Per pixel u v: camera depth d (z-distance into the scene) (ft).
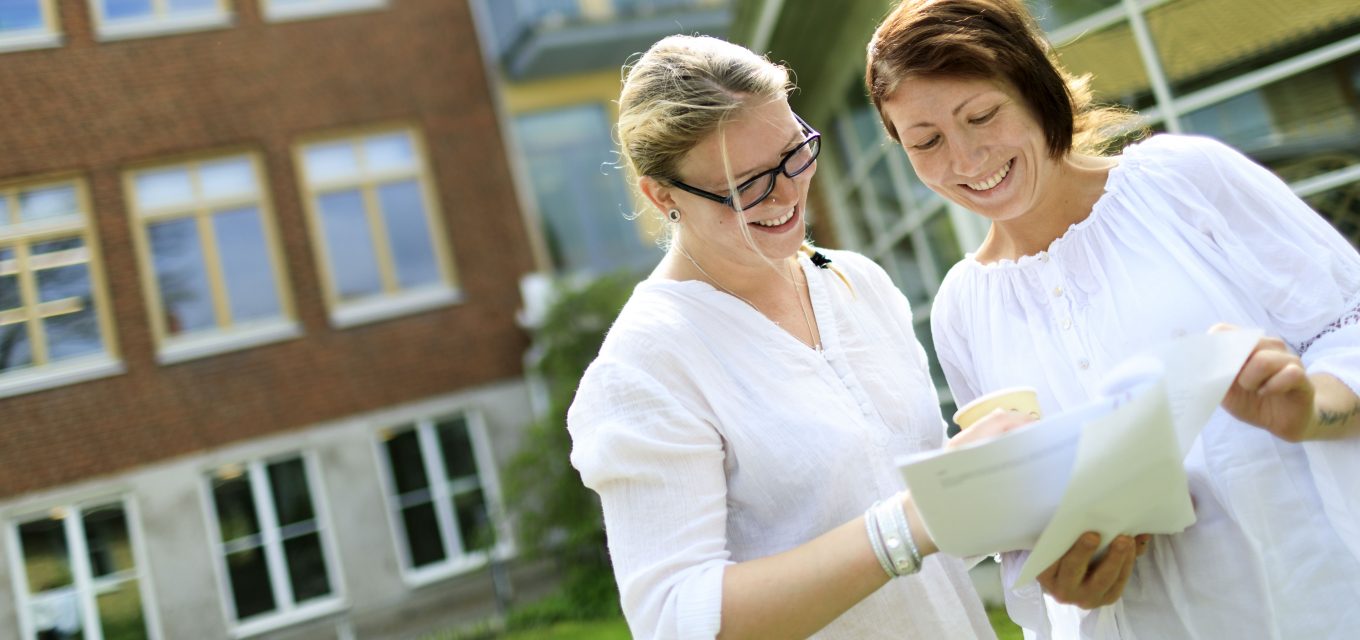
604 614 27.12
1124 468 3.59
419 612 31.50
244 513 31.04
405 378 33.17
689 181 4.58
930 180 4.95
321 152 33.78
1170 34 11.81
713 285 4.91
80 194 31.14
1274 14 10.91
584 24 38.96
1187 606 4.50
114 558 29.60
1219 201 4.51
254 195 32.83
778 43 21.15
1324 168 10.77
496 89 35.88
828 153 23.82
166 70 32.35
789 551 4.12
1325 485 4.17
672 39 4.80
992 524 3.70
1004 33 4.60
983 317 5.21
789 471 4.50
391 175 34.42
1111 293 4.65
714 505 4.35
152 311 31.24
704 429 4.48
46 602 28.78
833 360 4.85
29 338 30.17
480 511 33.17
